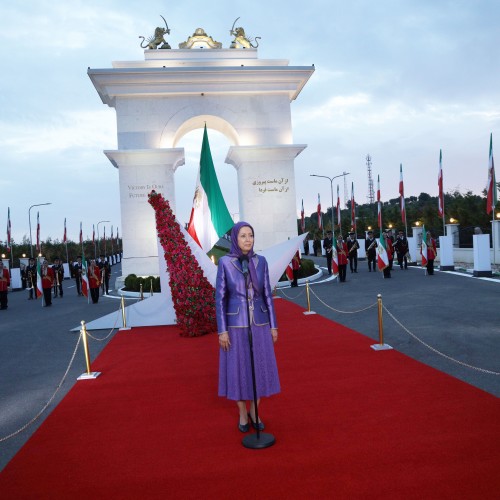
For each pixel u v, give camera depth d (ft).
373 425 13.80
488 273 52.90
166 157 67.82
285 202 70.44
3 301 56.29
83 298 62.49
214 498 10.33
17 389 20.90
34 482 11.69
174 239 32.86
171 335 31.17
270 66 69.46
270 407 15.88
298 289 53.98
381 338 23.45
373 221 145.18
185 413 16.02
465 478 10.52
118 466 12.28
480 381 17.44
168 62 70.90
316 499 10.00
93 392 19.26
